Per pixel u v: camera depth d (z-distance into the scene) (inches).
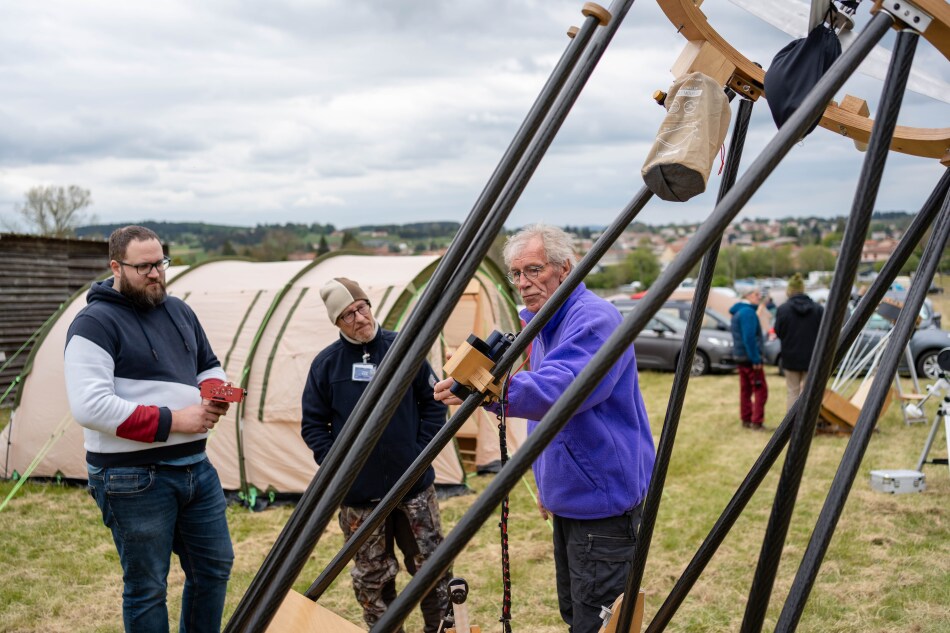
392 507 62.2
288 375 245.6
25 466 276.2
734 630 152.3
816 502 234.7
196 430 109.3
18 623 162.4
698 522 217.9
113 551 207.8
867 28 41.8
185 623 115.6
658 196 54.5
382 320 237.1
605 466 93.4
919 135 58.8
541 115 49.5
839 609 160.6
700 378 521.3
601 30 48.9
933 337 486.0
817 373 43.2
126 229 111.3
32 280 439.8
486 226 51.5
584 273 60.7
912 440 316.2
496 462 280.5
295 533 57.5
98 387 103.6
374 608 126.5
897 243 56.3
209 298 272.7
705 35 57.8
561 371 86.9
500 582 179.9
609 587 94.7
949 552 190.9
